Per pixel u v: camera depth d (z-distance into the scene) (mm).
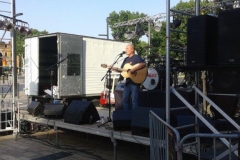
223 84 4074
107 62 10570
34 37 9031
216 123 3986
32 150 5184
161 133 2883
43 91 9062
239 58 3299
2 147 5371
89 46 9875
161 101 5453
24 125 6473
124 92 5117
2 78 7535
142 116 4141
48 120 5734
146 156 4875
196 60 3604
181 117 3967
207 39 3566
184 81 6926
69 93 9125
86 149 5262
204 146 3621
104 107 10203
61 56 8844
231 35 3357
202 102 4543
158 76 6699
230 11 3365
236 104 4539
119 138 4410
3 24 6504
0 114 6176
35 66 9016
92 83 10000
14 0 7480
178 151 2332
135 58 5129
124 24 13938
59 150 5195
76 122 5141
